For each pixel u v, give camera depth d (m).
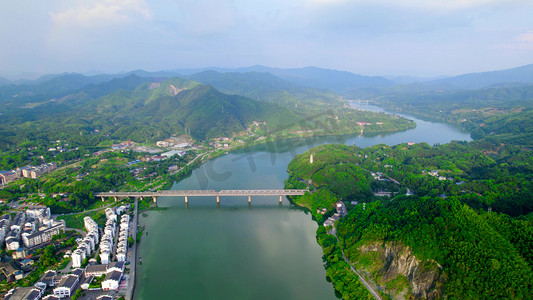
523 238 148.75
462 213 167.12
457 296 139.12
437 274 151.50
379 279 170.12
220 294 167.75
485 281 136.75
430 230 164.50
